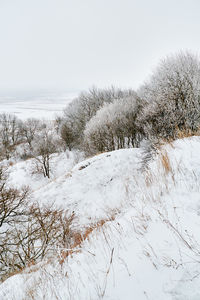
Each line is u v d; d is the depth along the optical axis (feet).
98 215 21.67
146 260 5.33
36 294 6.21
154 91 44.55
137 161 28.63
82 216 22.91
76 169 32.89
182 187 8.25
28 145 130.93
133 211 9.04
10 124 156.35
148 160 18.33
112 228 8.50
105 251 6.81
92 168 31.24
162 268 4.84
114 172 28.58
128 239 6.86
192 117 29.91
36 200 28.68
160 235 6.10
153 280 4.60
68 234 18.19
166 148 13.66
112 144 60.75
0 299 7.19
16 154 127.13
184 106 31.81
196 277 4.20
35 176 77.97
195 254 4.80
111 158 31.78
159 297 4.13
